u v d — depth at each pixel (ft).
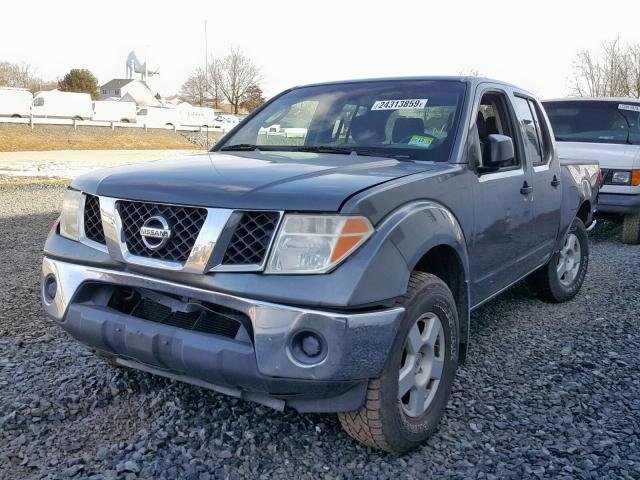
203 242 9.00
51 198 44.45
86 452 9.83
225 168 10.59
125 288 10.14
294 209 8.84
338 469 9.64
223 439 10.29
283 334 8.59
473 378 13.23
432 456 10.11
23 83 321.11
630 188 27.96
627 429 11.15
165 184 9.75
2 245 26.02
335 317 8.50
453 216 11.07
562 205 17.38
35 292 18.72
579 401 12.24
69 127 130.62
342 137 13.34
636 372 13.82
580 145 29.58
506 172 13.73
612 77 96.53
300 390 8.84
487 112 14.21
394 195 9.63
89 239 10.46
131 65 336.90
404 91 13.92
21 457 9.61
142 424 10.75
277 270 8.77
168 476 9.22
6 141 108.06
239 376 8.89
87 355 13.61
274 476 9.39
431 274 10.48
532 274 18.53
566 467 9.83
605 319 17.61
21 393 11.67
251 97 311.88
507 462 9.98
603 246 29.35
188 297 9.30
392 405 9.37
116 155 96.58
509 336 16.07
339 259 8.70
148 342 9.43
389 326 8.97
